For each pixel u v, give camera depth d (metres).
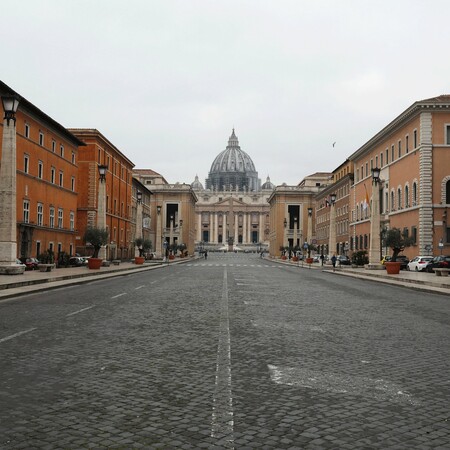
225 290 24.78
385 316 15.44
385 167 66.12
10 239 31.25
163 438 5.27
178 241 137.25
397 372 8.23
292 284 30.30
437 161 53.03
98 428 5.55
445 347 10.41
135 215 97.31
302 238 139.00
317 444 5.14
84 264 55.19
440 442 5.22
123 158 83.38
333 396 6.83
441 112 53.22
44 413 6.05
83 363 8.65
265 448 5.04
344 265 68.81
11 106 30.38
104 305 17.59
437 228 52.84
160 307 17.06
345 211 88.69
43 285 25.78
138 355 9.34
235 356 9.32
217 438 5.28
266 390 7.08
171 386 7.25
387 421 5.85
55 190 55.78
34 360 8.85
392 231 42.88
